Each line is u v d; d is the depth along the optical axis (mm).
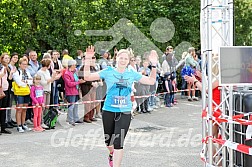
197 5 20797
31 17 16109
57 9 16172
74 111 10562
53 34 16375
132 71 6270
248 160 5406
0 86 9070
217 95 6297
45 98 10211
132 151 7703
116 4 17734
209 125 5691
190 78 6629
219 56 5293
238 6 23328
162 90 14219
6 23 15461
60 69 10758
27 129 9750
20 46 15820
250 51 5336
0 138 8922
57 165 6730
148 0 19906
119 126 5969
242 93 5516
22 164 6805
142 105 12688
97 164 6793
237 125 5586
